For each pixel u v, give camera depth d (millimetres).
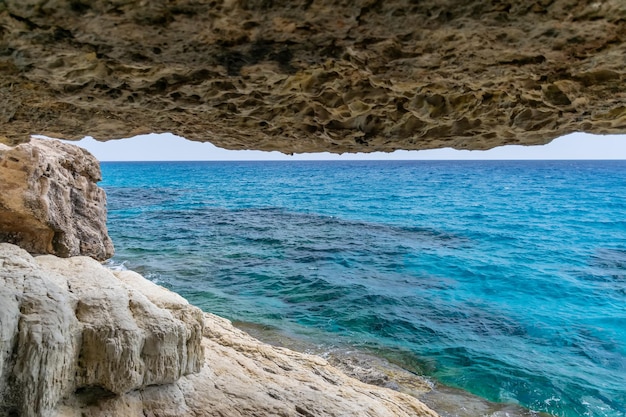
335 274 25078
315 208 55688
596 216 52469
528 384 13055
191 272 24781
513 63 4500
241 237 35688
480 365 14180
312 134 7312
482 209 57031
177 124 7211
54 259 6840
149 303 6297
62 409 5168
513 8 3453
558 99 5320
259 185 89000
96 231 10680
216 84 5262
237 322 17312
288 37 3965
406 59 4359
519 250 33812
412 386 12719
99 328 5453
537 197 71625
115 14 3502
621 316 19734
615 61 4199
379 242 35094
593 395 12633
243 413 6316
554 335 17234
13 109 5938
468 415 11336
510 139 7188
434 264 28469
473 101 5844
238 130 7281
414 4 3432
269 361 8805
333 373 9531
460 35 3877
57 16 3508
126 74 4742
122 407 5566
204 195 68938
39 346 4672
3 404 4551
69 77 4660
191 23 3646
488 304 20891
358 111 6098
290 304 19797
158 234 36094
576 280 25703
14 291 4957
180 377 6465
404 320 18094
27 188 8648
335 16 3594
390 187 86688
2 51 3990
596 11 3441
